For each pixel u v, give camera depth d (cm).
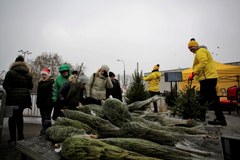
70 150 176
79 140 184
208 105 457
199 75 462
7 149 337
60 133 244
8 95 382
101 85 482
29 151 228
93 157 167
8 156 300
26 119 790
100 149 173
